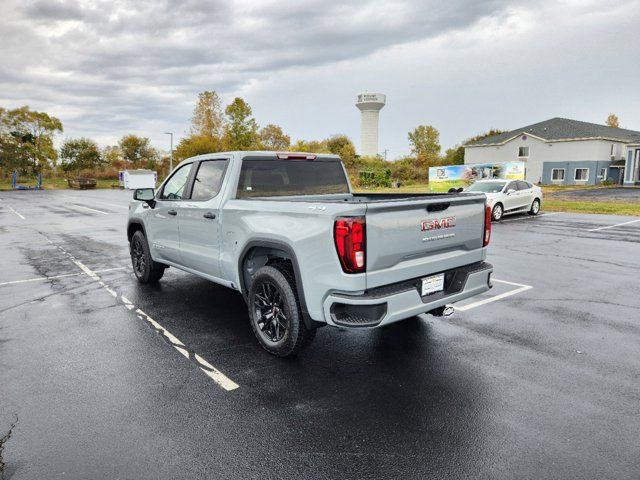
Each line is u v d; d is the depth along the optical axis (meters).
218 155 4.82
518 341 4.42
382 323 3.27
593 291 6.30
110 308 5.60
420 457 2.61
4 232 13.30
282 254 4.12
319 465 2.54
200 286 6.69
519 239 11.30
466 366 3.86
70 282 6.99
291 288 3.74
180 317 5.24
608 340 4.44
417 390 3.43
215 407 3.20
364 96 95.00
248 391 3.44
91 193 40.31
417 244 3.55
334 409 3.16
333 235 3.24
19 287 6.70
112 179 67.25
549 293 6.20
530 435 2.83
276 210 3.79
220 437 2.83
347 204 3.19
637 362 3.92
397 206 3.35
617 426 2.92
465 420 3.00
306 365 3.90
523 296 6.05
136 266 6.94
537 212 17.94
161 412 3.13
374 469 2.51
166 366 3.90
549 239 11.27
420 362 3.95
